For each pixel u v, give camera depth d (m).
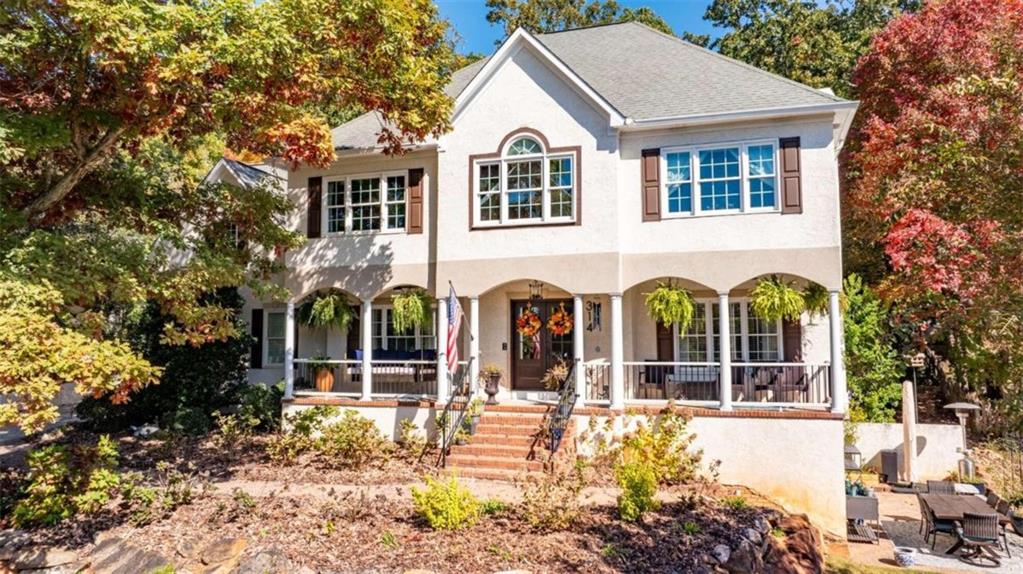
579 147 16.14
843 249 24.33
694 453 14.43
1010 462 17.92
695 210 15.49
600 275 15.75
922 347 21.58
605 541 9.86
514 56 16.83
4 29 10.65
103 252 11.49
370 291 17.98
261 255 18.45
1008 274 10.69
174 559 9.88
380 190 18.23
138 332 19.50
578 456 13.51
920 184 12.06
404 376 19.25
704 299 17.59
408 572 8.77
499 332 18.39
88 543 10.41
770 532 11.23
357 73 12.73
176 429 18.09
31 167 12.73
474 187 16.92
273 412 18.98
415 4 13.73
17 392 8.41
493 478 13.82
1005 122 10.27
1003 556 12.49
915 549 12.93
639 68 18.64
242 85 10.72
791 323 16.98
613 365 15.55
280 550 9.44
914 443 17.09
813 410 14.41
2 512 11.31
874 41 23.38
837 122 15.48
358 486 13.20
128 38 9.41
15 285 9.09
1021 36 14.02
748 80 16.61
